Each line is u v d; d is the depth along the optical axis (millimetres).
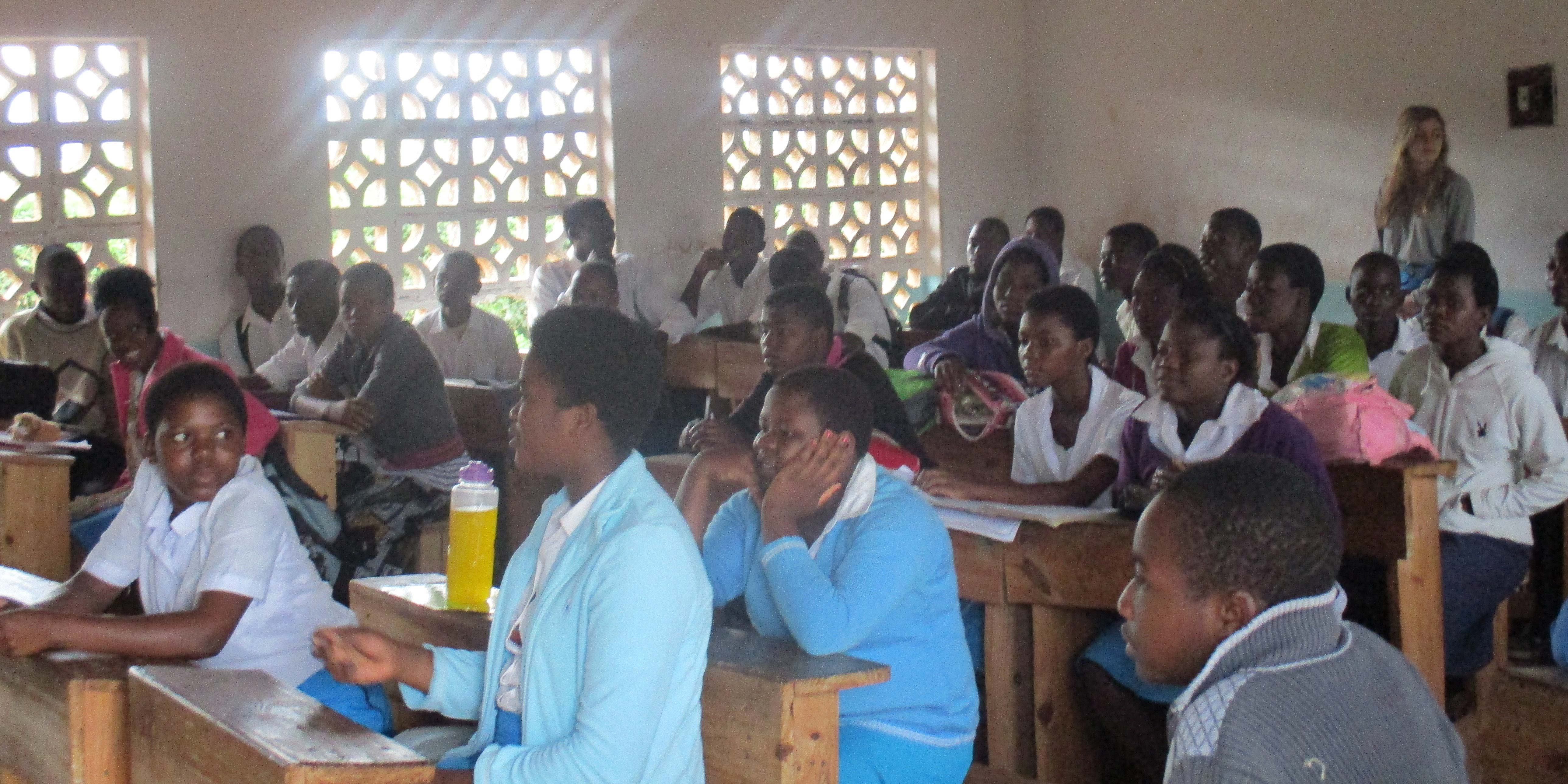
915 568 2242
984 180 8750
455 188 7363
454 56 7289
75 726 1910
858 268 8570
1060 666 2928
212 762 1673
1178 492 1589
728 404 5820
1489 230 6309
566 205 7602
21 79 6402
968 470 3961
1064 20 8539
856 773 2201
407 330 4715
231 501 2449
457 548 2533
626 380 1928
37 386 4938
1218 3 7562
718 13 7801
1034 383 3422
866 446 2332
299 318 5609
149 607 2545
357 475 4609
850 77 8430
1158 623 1592
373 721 2586
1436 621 2859
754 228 6930
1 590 2662
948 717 2307
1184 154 7855
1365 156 6844
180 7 6566
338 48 6996
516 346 6324
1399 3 6617
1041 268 4691
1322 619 1545
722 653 2047
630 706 1780
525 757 1815
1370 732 1469
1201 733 1473
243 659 2455
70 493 4652
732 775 1976
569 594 1863
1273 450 2814
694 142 7809
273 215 6836
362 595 2688
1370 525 2836
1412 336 4473
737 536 2475
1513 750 2902
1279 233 7332
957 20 8578
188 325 6684
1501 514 3459
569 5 7398
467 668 2160
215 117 6680
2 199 6387
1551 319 4926
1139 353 4355
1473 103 6324
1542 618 4207
